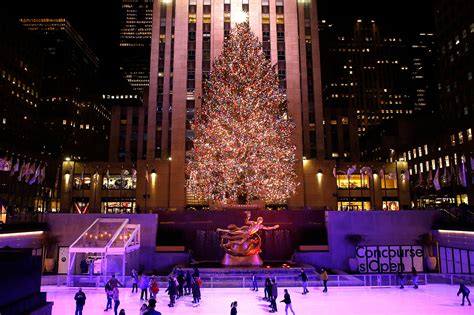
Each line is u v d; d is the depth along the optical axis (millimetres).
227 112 39938
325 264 35656
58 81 134125
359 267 36031
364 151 124938
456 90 80438
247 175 39750
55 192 92812
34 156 87375
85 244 30516
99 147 148250
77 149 132625
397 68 172250
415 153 91750
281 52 60500
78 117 136375
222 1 61531
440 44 87125
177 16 61781
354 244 36062
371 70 170750
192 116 58312
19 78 97062
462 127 73812
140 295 23078
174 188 56219
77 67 145000
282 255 36500
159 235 36156
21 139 96875
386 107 167000
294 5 62000
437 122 91312
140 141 68062
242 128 38969
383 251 36500
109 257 33156
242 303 20906
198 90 58719
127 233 33406
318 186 58062
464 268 32062
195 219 36781
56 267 34750
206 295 23297
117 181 60719
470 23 76938
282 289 25500
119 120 69062
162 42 62406
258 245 32719
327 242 36719
